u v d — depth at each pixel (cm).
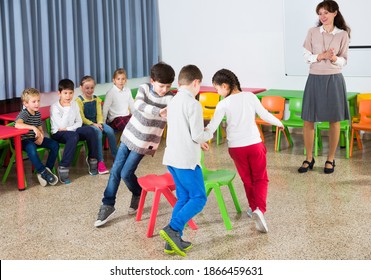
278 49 589
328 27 430
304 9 562
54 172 450
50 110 454
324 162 472
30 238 314
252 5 596
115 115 510
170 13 646
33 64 487
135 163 327
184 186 284
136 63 621
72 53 522
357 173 435
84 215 351
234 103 309
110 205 334
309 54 439
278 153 511
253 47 605
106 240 309
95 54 562
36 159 417
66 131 443
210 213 352
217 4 617
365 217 336
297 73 583
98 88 579
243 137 311
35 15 485
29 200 384
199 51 639
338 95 432
